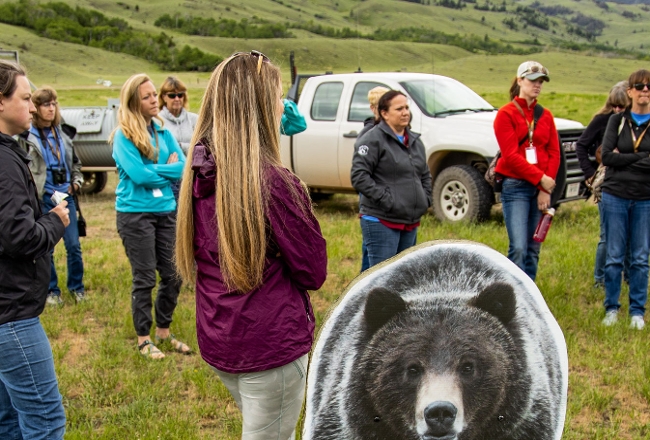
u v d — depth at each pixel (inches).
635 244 187.9
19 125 97.9
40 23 6407.5
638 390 151.9
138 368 169.2
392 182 173.6
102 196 473.7
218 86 81.9
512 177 187.6
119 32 6737.2
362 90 349.7
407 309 78.2
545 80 182.5
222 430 138.6
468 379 78.8
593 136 213.6
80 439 131.2
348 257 276.7
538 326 79.5
